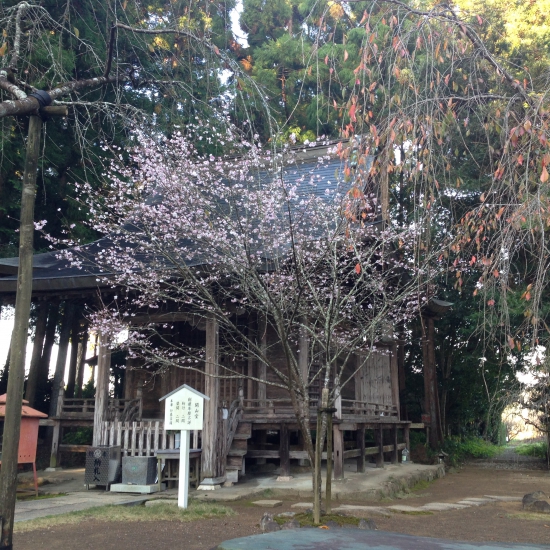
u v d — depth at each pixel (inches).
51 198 623.2
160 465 398.9
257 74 743.7
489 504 403.2
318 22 245.6
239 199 417.1
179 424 339.9
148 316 444.5
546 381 255.6
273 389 506.0
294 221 398.9
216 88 330.6
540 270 194.5
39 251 637.3
